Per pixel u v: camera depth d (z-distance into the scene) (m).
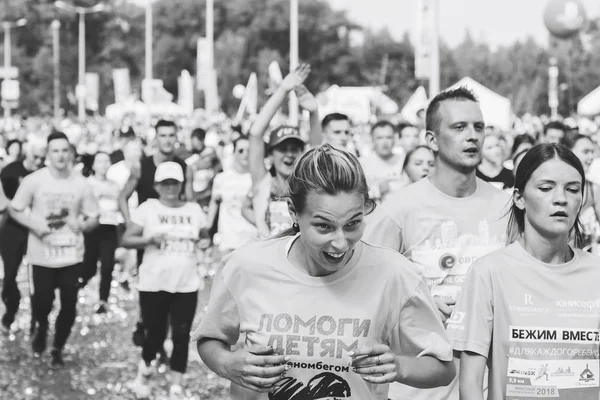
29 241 14.77
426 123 8.50
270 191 12.33
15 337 16.67
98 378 13.83
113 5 155.38
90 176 19.61
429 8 30.06
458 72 145.38
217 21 153.00
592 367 6.43
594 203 12.10
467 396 6.32
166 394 12.97
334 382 5.54
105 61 154.75
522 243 6.57
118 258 23.08
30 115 144.12
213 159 26.38
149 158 15.88
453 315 6.48
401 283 5.55
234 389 5.89
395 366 5.31
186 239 12.83
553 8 21.91
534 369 6.38
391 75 129.75
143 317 12.83
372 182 18.20
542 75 121.69
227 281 5.68
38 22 152.62
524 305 6.39
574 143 15.74
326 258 5.27
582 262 6.45
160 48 153.62
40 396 12.80
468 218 8.27
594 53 115.81
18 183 17.89
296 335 5.54
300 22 148.00
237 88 64.94
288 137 12.13
